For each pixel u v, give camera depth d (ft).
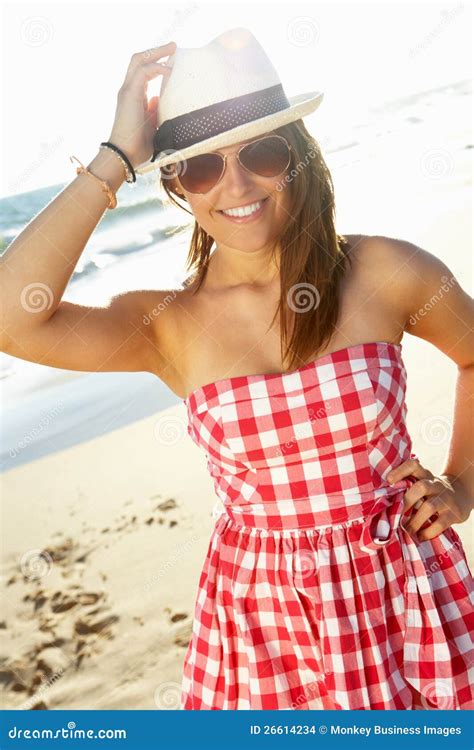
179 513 15.88
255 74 6.53
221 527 6.52
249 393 6.26
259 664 6.15
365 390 6.20
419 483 6.43
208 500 16.31
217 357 6.61
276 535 6.24
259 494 6.29
